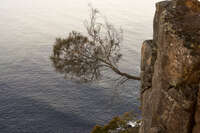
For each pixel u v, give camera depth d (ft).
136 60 374.02
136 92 246.68
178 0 25.31
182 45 20.59
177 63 21.21
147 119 28.50
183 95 20.76
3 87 269.03
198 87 20.29
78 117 213.87
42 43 518.37
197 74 20.31
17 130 193.06
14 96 248.93
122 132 52.90
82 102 238.27
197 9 24.67
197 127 20.07
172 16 23.36
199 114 19.70
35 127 198.80
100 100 238.27
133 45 476.13
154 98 26.17
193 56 19.89
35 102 238.48
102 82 268.82
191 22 22.26
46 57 398.42
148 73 31.24
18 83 282.77
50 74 312.91
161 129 23.57
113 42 44.88
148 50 31.81
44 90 267.39
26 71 326.24
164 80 23.39
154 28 30.76
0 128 193.47
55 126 201.36
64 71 42.11
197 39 20.52
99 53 42.86
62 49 40.98
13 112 218.59
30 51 443.73
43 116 215.31
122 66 338.95
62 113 220.23
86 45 42.45
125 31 629.92
